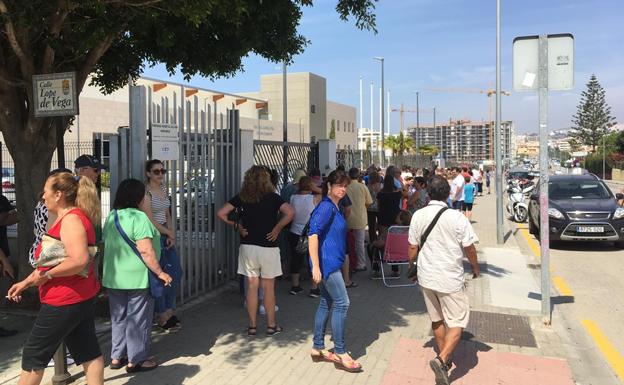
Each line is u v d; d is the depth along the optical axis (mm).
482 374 4703
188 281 6844
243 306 6742
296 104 61375
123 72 8148
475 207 23438
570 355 5281
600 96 76562
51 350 3594
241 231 5676
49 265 3525
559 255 11266
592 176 14031
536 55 6117
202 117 7055
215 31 7512
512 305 7023
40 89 4887
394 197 8945
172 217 6402
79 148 17031
